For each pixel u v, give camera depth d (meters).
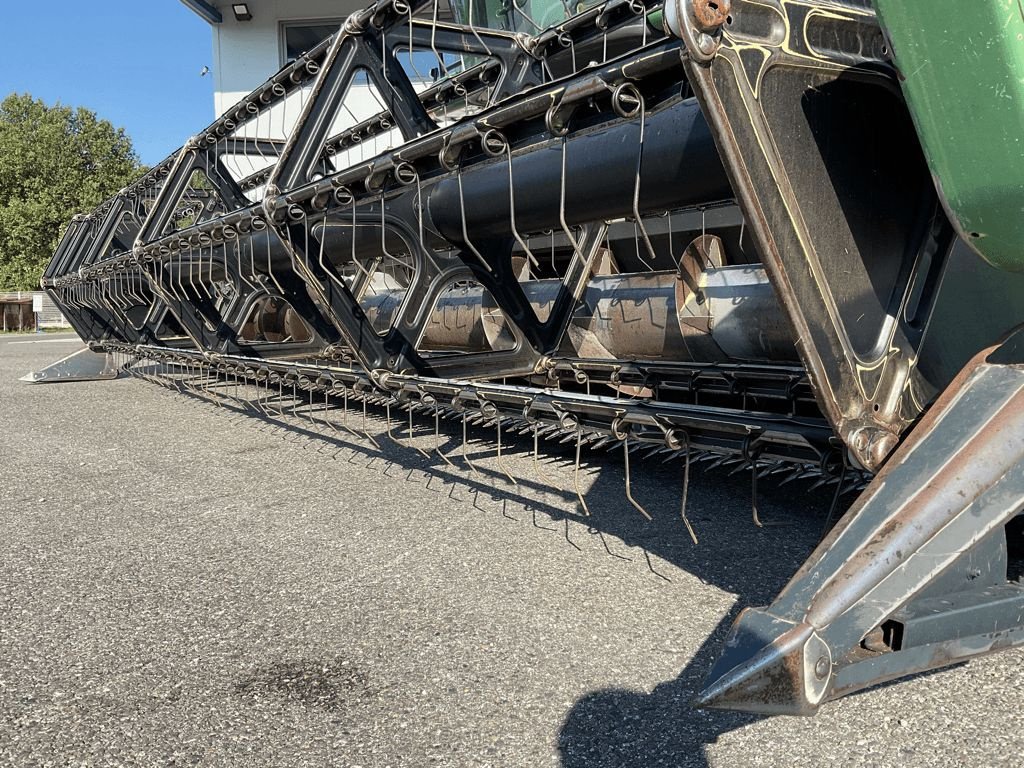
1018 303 2.00
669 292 4.18
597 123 2.36
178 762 1.83
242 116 6.12
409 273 5.86
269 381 6.15
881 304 1.92
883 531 1.55
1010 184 1.47
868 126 1.88
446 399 3.89
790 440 2.28
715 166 2.46
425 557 3.14
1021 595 1.70
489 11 6.07
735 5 1.64
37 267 36.59
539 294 4.94
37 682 2.22
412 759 1.82
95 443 5.62
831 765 1.74
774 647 1.41
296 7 20.05
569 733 1.91
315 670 2.26
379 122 6.35
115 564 3.16
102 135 38.94
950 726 1.86
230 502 4.02
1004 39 1.39
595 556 3.08
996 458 1.60
